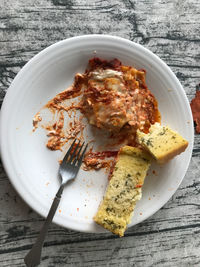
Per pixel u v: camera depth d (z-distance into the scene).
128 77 0.30
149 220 0.32
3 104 0.28
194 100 0.32
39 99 0.30
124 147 0.29
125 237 0.32
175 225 0.32
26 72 0.28
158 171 0.30
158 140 0.28
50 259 0.31
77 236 0.31
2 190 0.30
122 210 0.29
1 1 0.31
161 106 0.31
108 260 0.31
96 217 0.29
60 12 0.31
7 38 0.31
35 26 0.31
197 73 0.33
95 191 0.30
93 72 0.30
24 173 0.28
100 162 0.31
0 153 0.28
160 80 0.30
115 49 0.29
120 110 0.29
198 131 0.32
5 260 0.30
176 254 0.32
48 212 0.28
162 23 0.32
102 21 0.32
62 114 0.31
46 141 0.30
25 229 0.30
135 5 0.32
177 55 0.32
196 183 0.32
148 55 0.30
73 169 0.30
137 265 0.32
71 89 0.31
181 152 0.29
